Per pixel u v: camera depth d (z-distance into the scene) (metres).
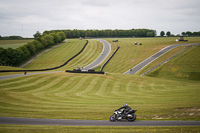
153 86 55.53
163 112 21.05
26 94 39.47
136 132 14.02
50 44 189.75
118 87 53.16
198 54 107.88
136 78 69.12
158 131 14.10
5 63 122.50
